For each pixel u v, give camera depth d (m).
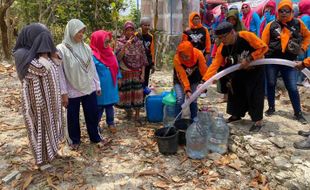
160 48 9.95
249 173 4.12
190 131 4.46
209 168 4.26
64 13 10.95
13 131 5.32
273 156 3.97
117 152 4.66
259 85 4.49
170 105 5.04
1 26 9.97
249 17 6.65
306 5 6.23
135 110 5.61
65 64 4.20
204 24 8.18
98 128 5.05
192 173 4.16
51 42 3.75
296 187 3.59
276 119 5.06
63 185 3.91
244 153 4.32
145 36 5.96
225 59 4.54
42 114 3.86
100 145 4.77
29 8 12.08
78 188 3.85
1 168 4.25
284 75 4.93
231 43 4.31
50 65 3.79
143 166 4.32
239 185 3.91
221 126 4.57
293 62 4.35
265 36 4.94
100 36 4.73
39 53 3.73
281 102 5.98
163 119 5.49
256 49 4.23
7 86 7.58
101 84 4.84
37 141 3.91
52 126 3.95
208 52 6.36
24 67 3.67
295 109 4.95
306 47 4.87
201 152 4.48
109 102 4.93
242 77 4.60
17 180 3.99
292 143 4.21
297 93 4.86
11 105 6.46
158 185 3.90
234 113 4.99
